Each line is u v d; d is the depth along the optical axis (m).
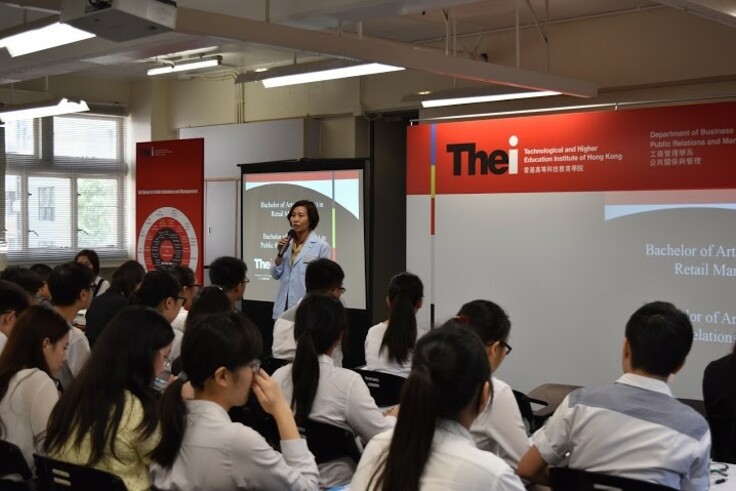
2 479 2.86
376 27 7.61
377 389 4.03
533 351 6.78
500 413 2.73
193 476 2.26
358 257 8.34
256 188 9.09
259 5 6.36
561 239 6.63
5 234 9.75
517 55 6.29
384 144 9.31
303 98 9.42
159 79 10.70
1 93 9.72
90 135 10.60
